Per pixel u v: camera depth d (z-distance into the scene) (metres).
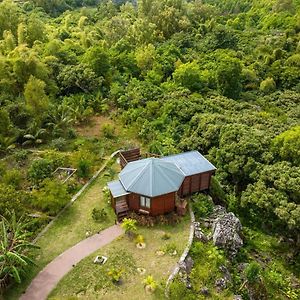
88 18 101.25
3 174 32.12
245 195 32.47
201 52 74.75
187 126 41.41
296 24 84.56
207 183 31.67
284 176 31.23
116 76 50.84
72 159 34.78
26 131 38.16
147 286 23.14
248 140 35.00
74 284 23.67
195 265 25.23
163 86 52.62
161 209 28.70
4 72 41.81
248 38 82.88
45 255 25.75
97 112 45.19
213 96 54.38
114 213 29.64
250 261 28.56
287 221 29.06
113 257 25.62
